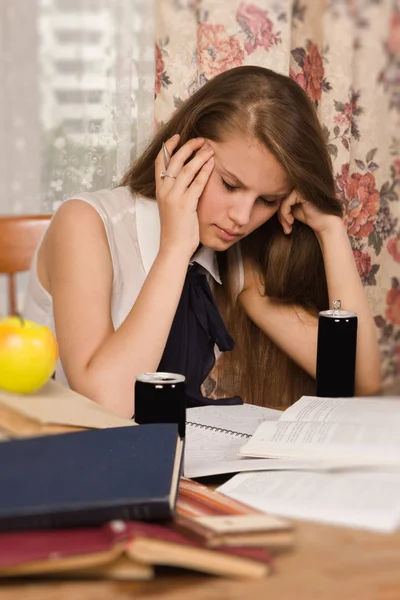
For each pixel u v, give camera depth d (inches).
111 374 66.8
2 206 116.6
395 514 41.4
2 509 34.8
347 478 45.8
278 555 37.2
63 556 32.7
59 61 115.3
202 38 110.9
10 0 113.3
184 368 77.0
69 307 70.9
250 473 47.5
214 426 59.4
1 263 87.1
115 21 112.8
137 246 77.1
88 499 35.9
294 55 117.4
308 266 83.1
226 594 33.5
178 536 35.2
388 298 127.6
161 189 72.6
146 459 40.7
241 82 72.2
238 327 86.0
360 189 124.7
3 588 33.1
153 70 111.7
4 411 45.0
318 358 64.2
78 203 75.8
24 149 116.4
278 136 70.3
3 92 114.7
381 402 57.6
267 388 87.0
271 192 72.9
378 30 122.0
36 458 40.2
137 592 33.3
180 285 70.5
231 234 73.8
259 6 111.0
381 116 124.3
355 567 36.4
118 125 113.2
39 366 46.9
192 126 73.4
